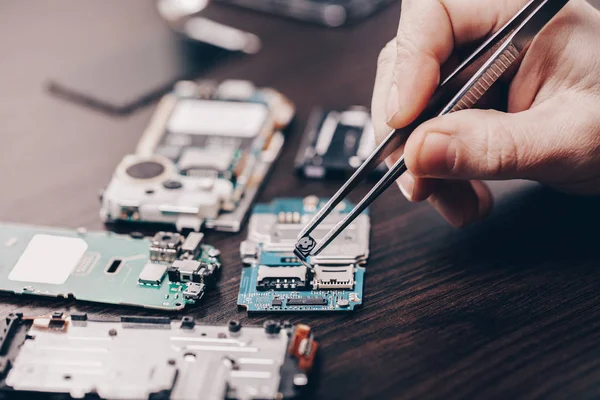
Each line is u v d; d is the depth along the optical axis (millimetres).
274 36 593
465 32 448
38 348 396
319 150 498
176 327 402
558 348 397
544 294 419
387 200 476
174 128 508
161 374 384
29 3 639
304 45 586
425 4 440
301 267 431
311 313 417
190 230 457
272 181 490
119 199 460
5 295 427
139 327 403
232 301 424
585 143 416
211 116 515
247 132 503
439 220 462
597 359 392
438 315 414
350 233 447
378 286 429
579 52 426
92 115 536
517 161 412
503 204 466
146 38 589
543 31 429
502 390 383
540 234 449
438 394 383
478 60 418
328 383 389
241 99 524
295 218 456
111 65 566
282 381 384
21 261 439
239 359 391
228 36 591
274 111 522
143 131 523
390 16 606
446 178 421
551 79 432
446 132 404
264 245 444
